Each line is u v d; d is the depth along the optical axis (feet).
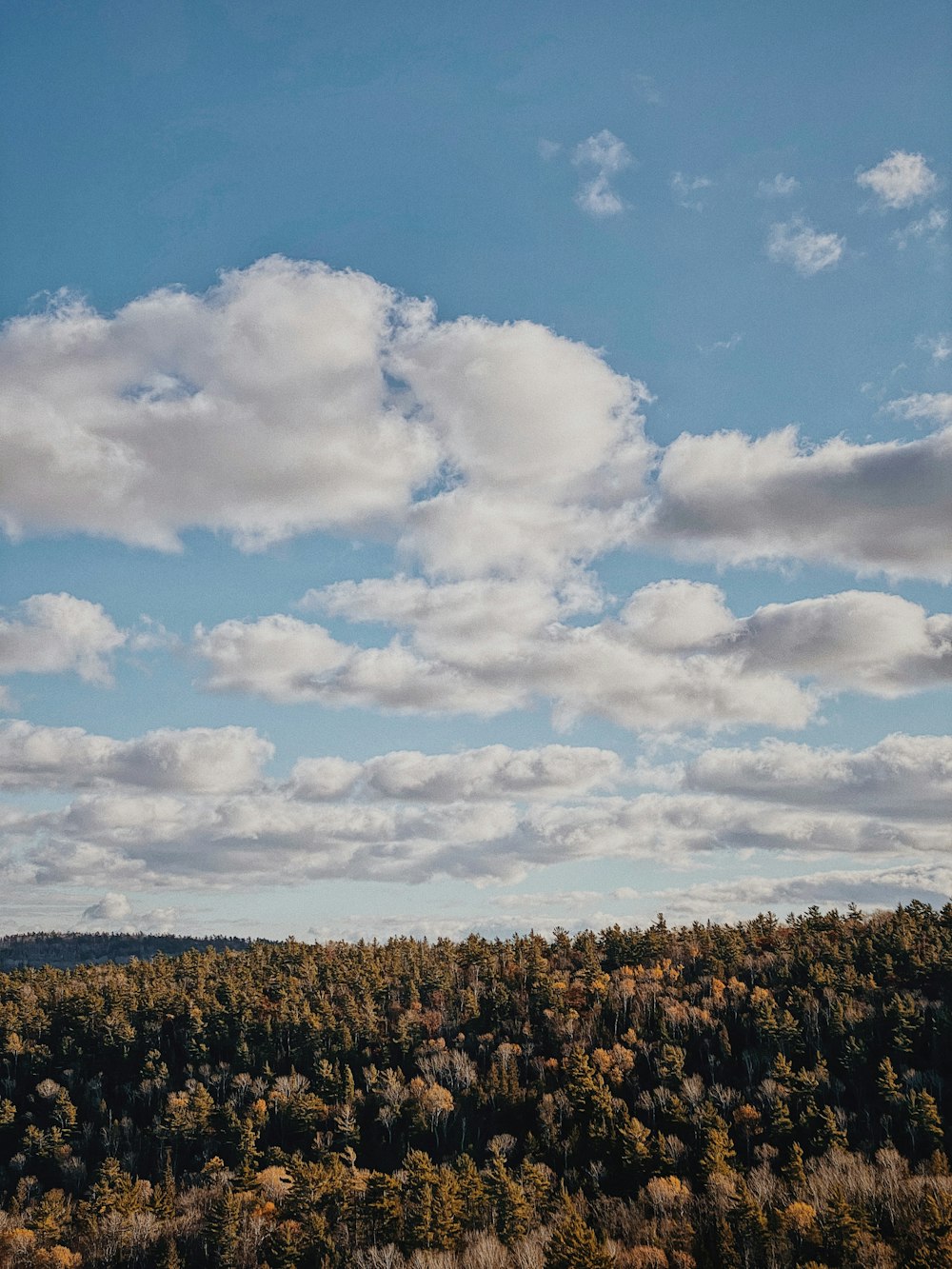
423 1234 395.14
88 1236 447.42
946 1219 334.44
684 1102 526.98
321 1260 393.91
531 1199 431.02
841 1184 385.91
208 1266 415.85
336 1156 496.23
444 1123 550.36
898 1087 492.95
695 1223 390.42
